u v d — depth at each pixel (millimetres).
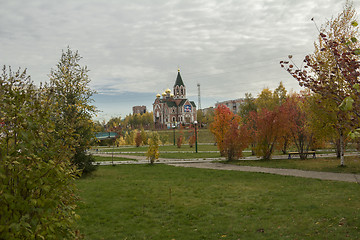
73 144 4258
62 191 3596
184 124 106250
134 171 18750
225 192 11719
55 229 3232
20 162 3070
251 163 21688
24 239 2926
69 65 15539
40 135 3500
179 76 115062
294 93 36281
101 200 10461
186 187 12914
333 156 25156
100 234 7293
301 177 14727
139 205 9867
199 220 8352
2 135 3213
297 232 7102
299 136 24062
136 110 198000
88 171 16469
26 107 3387
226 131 26031
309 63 4828
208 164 22297
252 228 7547
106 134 55875
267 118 23812
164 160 26109
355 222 7438
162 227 7844
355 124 4230
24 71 3504
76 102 14008
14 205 2814
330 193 10758
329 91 4602
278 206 9359
